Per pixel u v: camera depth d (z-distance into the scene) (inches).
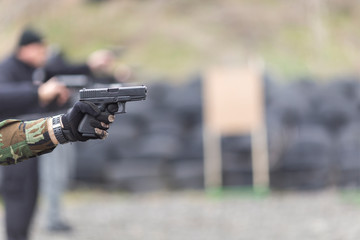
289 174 1161.4
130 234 837.2
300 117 1162.6
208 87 1186.6
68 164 1119.0
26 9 1612.9
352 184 1153.4
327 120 1165.7
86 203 1079.0
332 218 901.8
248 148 1165.7
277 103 1170.0
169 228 871.7
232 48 1366.9
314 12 1472.7
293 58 1346.0
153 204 1068.5
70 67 741.3
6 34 1568.7
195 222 912.3
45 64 713.0
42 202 1041.5
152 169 1169.4
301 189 1155.9
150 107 1187.9
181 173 1172.5
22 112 540.1
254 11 1472.7
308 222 881.5
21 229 598.5
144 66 1317.7
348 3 1515.7
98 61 766.5
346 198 1069.8
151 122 1183.6
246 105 1171.3
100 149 1172.5
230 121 1173.7
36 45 613.3
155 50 1378.0
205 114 1183.6
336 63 1353.3
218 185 1163.3
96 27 1503.4
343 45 1417.3
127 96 312.8
